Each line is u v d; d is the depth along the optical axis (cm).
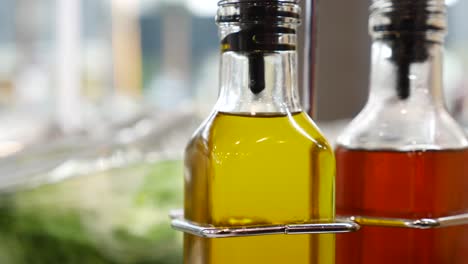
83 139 71
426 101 45
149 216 63
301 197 41
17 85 107
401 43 45
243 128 41
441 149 43
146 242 62
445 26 45
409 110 45
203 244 41
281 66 42
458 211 43
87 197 63
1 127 89
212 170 41
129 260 61
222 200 41
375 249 43
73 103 104
